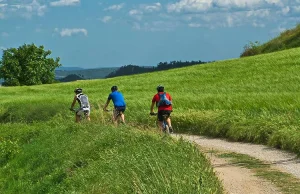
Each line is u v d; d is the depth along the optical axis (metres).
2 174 21.56
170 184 10.07
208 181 10.50
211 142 19.55
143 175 11.30
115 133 17.02
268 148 17.17
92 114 28.64
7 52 119.06
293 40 61.84
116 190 11.55
